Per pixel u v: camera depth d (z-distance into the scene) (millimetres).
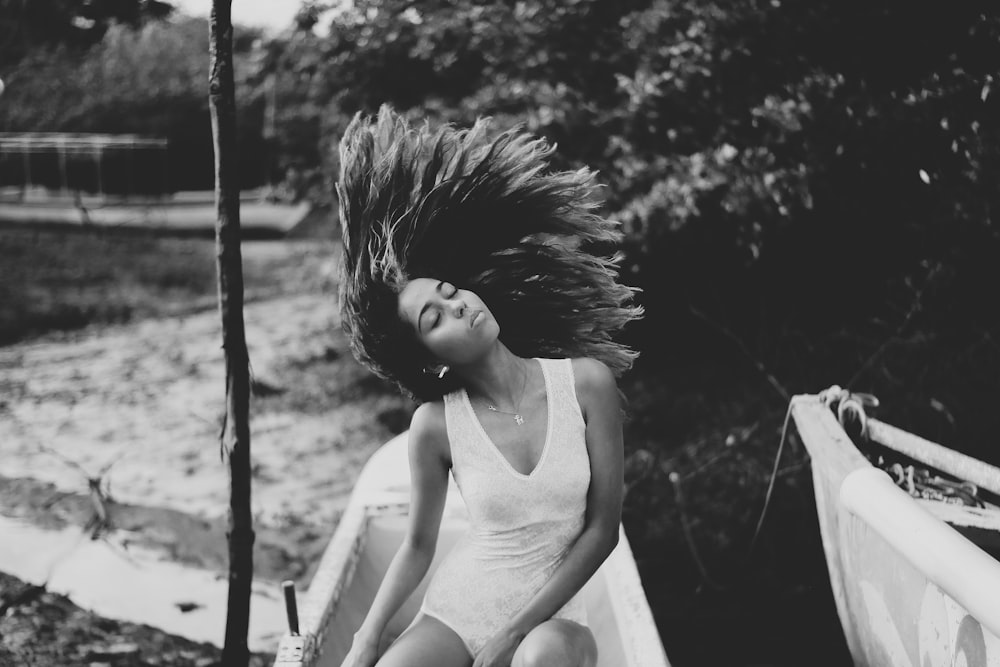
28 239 9602
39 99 9469
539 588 2080
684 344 5789
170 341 7641
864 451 2947
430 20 5695
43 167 9805
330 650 2338
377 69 5918
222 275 2695
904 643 2354
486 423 2098
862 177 4734
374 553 2898
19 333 7836
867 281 5371
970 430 4699
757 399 5289
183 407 6148
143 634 3500
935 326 5031
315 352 7133
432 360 2178
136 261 9383
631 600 2398
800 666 3396
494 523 2088
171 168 10062
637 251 5270
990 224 4430
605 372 2131
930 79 4184
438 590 2127
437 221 2164
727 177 4676
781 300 5551
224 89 2633
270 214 10438
